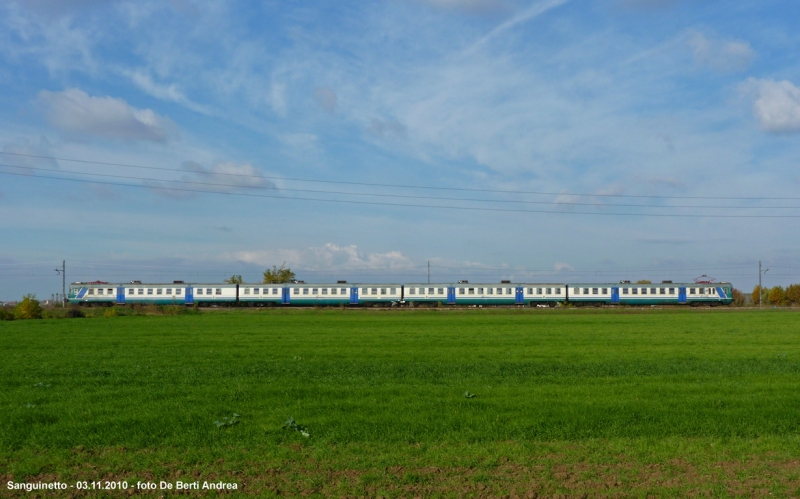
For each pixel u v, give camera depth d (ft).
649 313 247.09
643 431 47.98
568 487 37.55
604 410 54.24
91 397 61.21
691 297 311.88
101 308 280.31
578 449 44.21
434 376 75.20
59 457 42.42
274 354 100.73
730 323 182.39
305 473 39.63
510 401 58.34
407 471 39.91
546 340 125.59
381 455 42.60
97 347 114.32
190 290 318.04
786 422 50.26
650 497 36.22
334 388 65.10
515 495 36.32
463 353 101.71
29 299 236.84
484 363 87.35
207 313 254.88
